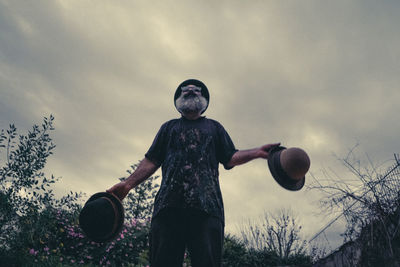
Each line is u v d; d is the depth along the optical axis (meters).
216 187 1.82
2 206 4.69
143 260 6.96
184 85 2.23
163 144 2.03
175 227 1.71
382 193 4.33
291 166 1.53
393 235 4.14
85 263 6.45
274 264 9.23
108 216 1.79
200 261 1.60
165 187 1.77
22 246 5.07
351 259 4.88
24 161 4.94
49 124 5.33
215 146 1.97
